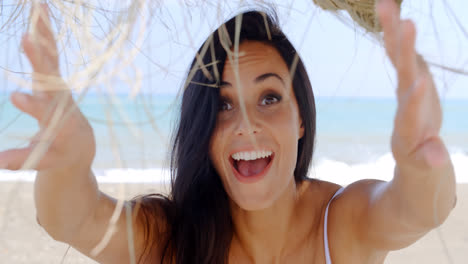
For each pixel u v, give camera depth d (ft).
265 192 5.16
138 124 2.58
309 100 5.74
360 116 64.95
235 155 5.35
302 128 5.83
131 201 5.24
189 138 5.35
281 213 5.41
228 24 5.07
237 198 5.23
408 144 3.11
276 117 5.07
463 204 20.97
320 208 5.67
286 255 5.51
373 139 53.72
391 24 2.84
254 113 5.06
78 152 3.38
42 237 12.02
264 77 5.01
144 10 2.90
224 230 5.54
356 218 5.18
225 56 5.00
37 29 2.88
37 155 2.76
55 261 10.96
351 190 5.44
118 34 2.87
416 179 3.59
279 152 5.17
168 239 5.44
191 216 5.52
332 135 56.54
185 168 5.49
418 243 15.01
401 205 4.11
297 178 5.97
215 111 5.11
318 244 5.45
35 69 2.80
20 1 3.53
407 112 2.92
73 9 3.22
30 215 13.23
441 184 3.65
